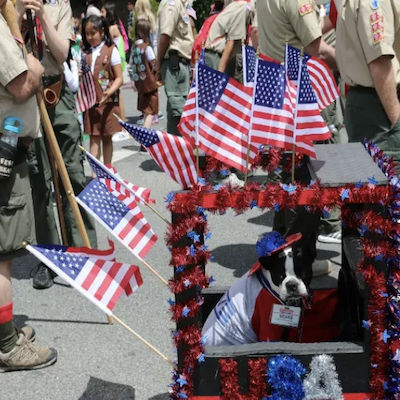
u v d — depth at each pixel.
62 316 4.57
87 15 7.42
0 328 3.83
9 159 3.55
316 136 2.84
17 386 3.76
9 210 3.67
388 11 4.10
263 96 2.79
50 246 2.99
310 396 2.81
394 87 4.23
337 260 5.21
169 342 4.16
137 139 2.83
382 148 4.39
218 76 2.80
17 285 5.07
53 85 4.70
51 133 4.22
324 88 3.33
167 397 3.60
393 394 2.82
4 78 3.57
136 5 9.96
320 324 3.34
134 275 3.04
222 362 2.81
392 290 2.76
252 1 7.51
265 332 3.07
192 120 2.89
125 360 3.99
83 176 4.99
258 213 6.47
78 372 3.88
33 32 4.38
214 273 5.13
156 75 8.48
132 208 3.15
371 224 2.70
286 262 3.09
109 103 7.47
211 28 7.40
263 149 3.41
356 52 4.31
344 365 2.81
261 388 2.82
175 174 2.83
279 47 5.01
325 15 5.77
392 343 2.78
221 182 3.36
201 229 2.83
